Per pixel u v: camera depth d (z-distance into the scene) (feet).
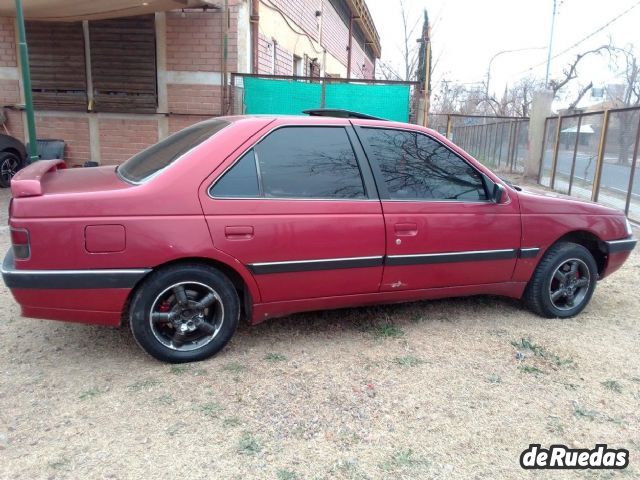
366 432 9.43
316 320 14.24
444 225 12.94
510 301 16.30
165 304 11.16
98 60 30.17
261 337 13.09
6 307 14.47
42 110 31.24
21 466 8.21
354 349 12.59
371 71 93.50
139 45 29.81
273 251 11.39
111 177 12.08
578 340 13.65
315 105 30.50
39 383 10.62
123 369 11.27
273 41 35.09
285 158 11.78
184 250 10.69
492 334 13.75
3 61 30.76
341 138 12.44
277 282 11.67
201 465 8.41
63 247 10.19
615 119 39.75
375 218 12.23
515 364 12.15
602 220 15.10
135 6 25.49
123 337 12.84
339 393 10.62
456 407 10.32
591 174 51.57
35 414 9.56
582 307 15.29
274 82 29.78
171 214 10.63
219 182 11.07
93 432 9.11
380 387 10.91
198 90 30.22
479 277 13.78
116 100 30.60
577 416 10.21
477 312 15.28
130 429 9.23
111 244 10.34
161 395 10.30
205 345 11.60
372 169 12.51
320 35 48.37
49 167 12.76
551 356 12.58
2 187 31.32
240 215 11.09
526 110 105.19
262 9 32.24
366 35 73.77
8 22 30.30
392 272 12.66
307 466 8.50
